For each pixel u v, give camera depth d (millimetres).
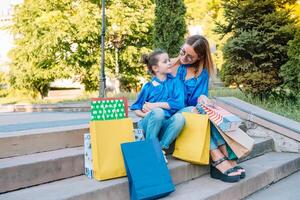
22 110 11203
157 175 3143
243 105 5676
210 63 4102
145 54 4023
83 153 3309
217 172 3768
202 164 3736
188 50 3992
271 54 7750
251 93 8125
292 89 7586
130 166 3041
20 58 17109
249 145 3670
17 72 17172
